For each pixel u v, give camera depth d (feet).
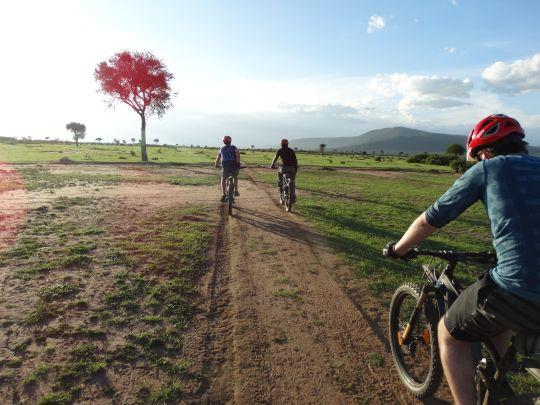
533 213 6.33
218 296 16.37
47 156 102.83
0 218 27.81
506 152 7.29
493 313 6.70
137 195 41.45
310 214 34.55
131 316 14.01
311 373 11.40
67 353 11.55
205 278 18.22
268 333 13.51
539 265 6.17
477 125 7.70
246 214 33.55
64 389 10.05
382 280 18.61
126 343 12.25
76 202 35.06
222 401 10.07
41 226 25.88
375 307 15.87
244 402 10.06
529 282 6.19
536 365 6.70
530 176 6.59
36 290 15.74
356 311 15.47
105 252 20.83
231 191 32.65
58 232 24.45
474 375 7.88
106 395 9.93
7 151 123.85
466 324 7.39
